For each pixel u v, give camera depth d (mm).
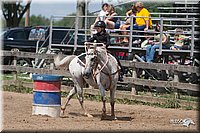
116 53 21391
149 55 19391
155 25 20281
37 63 24172
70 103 17625
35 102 14000
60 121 13039
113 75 13641
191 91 18703
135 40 20344
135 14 20094
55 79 13859
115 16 20141
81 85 14406
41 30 27234
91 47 13906
